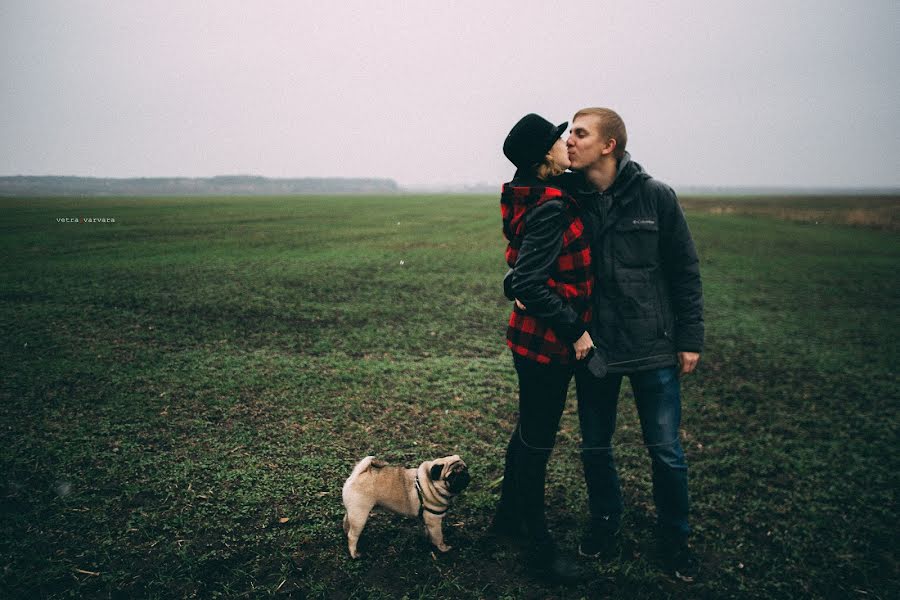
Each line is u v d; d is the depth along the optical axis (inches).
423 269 548.1
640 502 131.6
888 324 367.9
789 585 103.7
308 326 304.5
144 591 94.1
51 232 787.4
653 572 105.0
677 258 97.0
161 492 125.3
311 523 116.0
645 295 94.0
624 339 94.3
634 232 92.2
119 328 281.1
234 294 383.2
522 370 93.4
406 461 147.2
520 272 83.6
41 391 187.9
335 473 137.6
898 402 217.0
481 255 674.8
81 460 139.1
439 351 265.7
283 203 2324.1
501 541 112.8
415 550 108.6
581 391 102.7
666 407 98.3
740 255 744.3
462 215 1557.6
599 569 105.0
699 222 1434.5
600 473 104.9
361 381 213.5
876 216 1652.3
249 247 676.7
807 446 171.6
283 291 402.9
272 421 170.6
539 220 82.4
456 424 174.7
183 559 101.5
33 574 96.2
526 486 99.3
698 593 101.0
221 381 205.5
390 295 407.5
